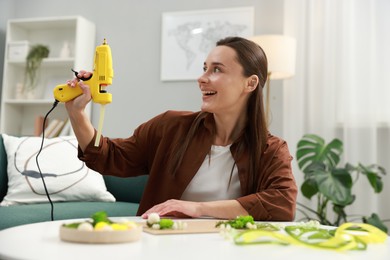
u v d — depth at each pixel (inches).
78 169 87.1
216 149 53.3
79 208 75.5
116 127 144.0
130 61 144.6
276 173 49.6
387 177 117.3
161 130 55.1
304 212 117.1
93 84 39.5
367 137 116.8
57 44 152.7
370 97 117.3
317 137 110.3
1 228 58.9
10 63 148.9
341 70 121.4
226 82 50.4
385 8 118.8
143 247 24.9
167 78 139.9
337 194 97.3
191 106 138.0
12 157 84.5
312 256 24.2
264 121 52.9
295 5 126.1
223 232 29.5
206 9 139.0
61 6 153.3
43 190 81.4
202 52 137.6
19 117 152.9
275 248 25.9
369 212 114.0
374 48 118.3
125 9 146.6
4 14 155.9
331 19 123.0
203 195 52.0
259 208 44.2
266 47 113.2
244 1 135.7
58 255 21.9
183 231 30.9
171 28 140.8
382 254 26.3
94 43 148.3
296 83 123.2
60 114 150.0
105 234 25.3
